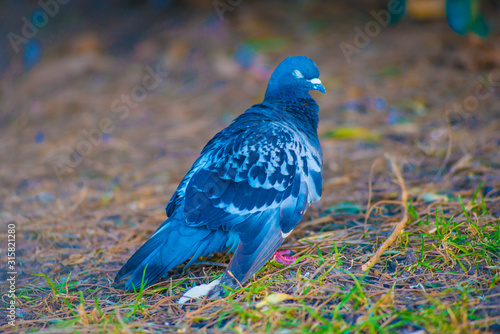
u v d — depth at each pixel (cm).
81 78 1773
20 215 981
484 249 673
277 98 805
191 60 1808
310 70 798
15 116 1577
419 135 1200
